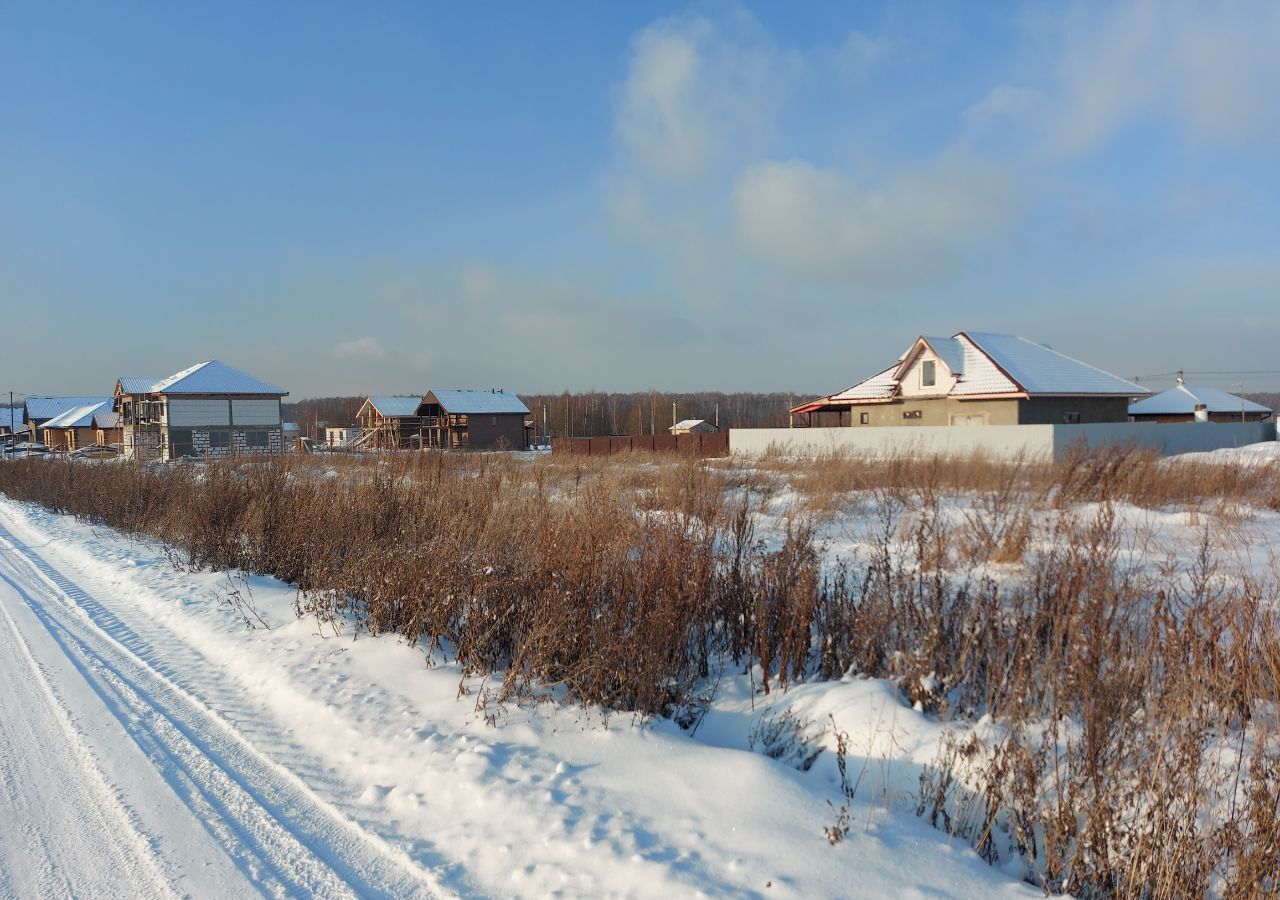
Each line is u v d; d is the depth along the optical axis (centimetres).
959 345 3759
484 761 420
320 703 531
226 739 500
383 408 6700
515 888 321
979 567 732
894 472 1569
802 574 575
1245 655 421
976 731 402
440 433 6644
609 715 474
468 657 564
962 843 337
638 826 351
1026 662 433
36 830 391
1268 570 723
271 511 1041
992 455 2062
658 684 479
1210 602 489
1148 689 386
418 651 612
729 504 952
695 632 559
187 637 744
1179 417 5619
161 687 605
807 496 1395
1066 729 385
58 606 909
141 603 898
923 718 443
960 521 1018
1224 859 306
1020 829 336
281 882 341
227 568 1023
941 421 3675
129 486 1677
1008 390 3412
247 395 5234
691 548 599
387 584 673
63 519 1884
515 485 1001
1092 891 306
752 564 633
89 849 372
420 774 422
